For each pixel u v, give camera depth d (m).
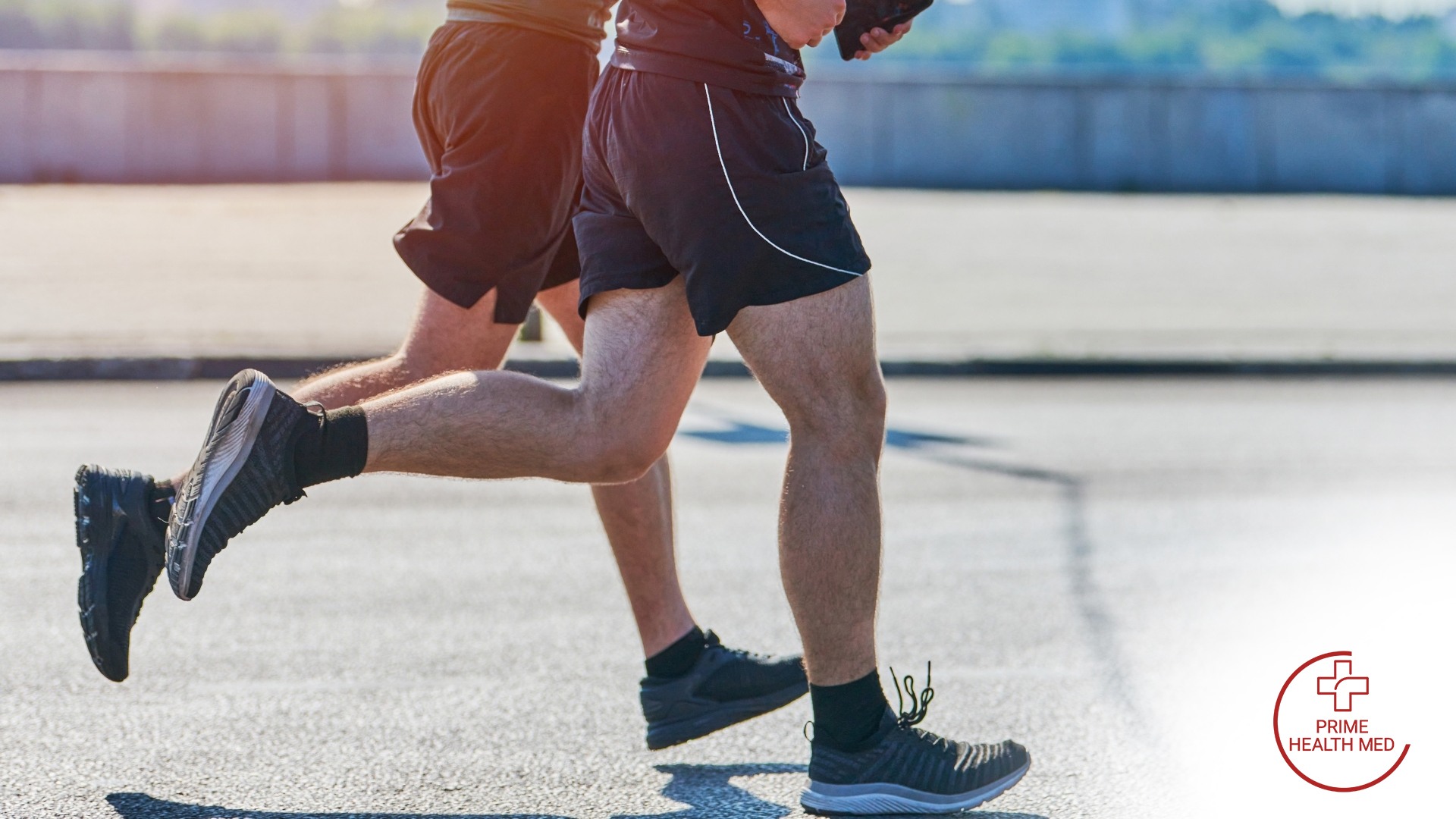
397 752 4.70
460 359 4.74
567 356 14.35
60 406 12.30
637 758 4.72
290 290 18.19
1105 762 4.74
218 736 4.81
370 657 5.76
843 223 3.93
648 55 3.93
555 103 4.74
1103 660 5.87
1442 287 20.78
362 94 36.78
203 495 3.78
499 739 4.86
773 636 6.13
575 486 9.51
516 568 7.30
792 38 3.88
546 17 4.74
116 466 9.69
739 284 3.83
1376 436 11.62
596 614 6.45
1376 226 29.75
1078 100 39.72
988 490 9.37
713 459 10.45
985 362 14.69
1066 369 14.76
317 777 4.46
